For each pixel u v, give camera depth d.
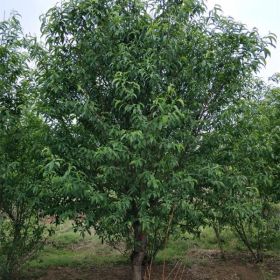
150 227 4.84
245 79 5.57
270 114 6.68
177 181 4.70
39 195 5.09
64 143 5.01
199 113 5.37
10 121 5.47
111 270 7.12
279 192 7.04
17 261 6.29
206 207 5.50
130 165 4.82
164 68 4.96
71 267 7.29
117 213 4.65
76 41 5.16
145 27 4.91
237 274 7.04
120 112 5.02
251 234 7.66
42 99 5.13
